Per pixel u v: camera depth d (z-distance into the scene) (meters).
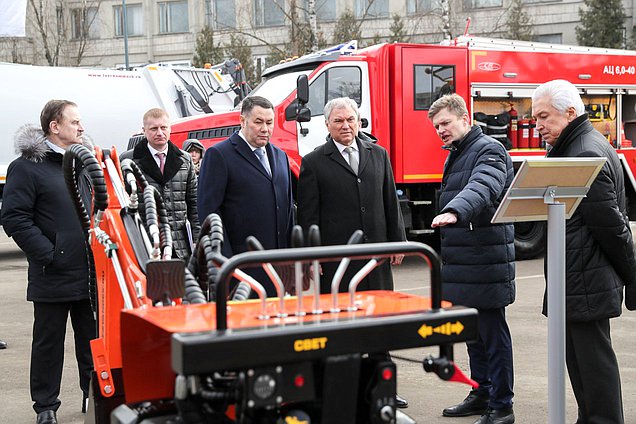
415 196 12.13
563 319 3.70
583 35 32.28
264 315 2.58
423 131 11.68
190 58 37.97
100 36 38.72
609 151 4.20
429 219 12.21
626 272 4.20
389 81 11.60
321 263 5.07
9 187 4.89
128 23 38.84
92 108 15.85
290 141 11.17
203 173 4.95
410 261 12.48
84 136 5.05
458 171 4.94
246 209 4.92
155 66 16.50
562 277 3.69
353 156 5.20
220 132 11.42
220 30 34.03
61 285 4.90
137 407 2.93
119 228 3.58
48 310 4.94
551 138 4.30
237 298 3.11
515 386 5.76
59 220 4.90
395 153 11.55
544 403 5.36
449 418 5.12
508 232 4.87
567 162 3.62
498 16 33.22
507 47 12.39
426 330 2.55
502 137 12.27
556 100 4.22
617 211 4.06
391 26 30.72
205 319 2.56
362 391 2.70
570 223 4.16
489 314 4.87
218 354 2.30
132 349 2.84
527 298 9.16
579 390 4.30
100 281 3.79
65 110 4.93
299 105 10.71
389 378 2.63
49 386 4.98
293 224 5.14
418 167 11.65
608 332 4.31
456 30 32.88
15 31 12.88
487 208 4.76
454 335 2.59
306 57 12.06
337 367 2.47
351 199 5.12
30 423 5.17
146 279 3.05
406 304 2.75
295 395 2.47
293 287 3.09
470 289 4.82
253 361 2.34
